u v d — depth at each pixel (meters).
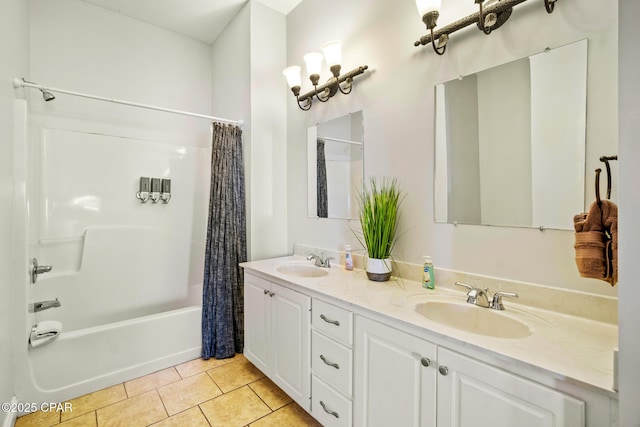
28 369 1.67
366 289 1.49
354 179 1.97
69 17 2.37
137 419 1.64
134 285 2.56
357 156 1.95
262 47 2.48
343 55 2.05
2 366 1.40
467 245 1.40
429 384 1.03
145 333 2.09
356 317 1.29
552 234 1.15
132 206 2.57
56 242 2.24
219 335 2.30
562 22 1.12
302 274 2.12
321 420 1.48
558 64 1.13
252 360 2.08
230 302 2.35
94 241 2.38
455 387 0.96
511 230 1.26
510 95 1.26
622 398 0.59
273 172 2.54
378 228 1.64
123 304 2.51
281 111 2.59
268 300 1.90
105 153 2.46
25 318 1.65
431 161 1.54
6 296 1.45
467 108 1.40
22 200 1.62
